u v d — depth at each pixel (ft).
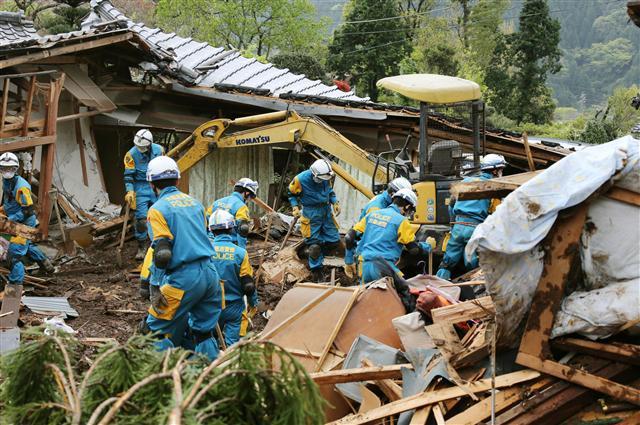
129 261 38.75
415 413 14.65
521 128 122.42
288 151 58.85
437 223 32.01
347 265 29.91
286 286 34.76
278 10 116.47
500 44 135.33
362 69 127.85
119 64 51.49
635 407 13.51
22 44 40.45
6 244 30.32
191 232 21.06
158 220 20.75
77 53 47.50
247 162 53.42
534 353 14.26
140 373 10.53
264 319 30.55
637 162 13.33
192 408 8.95
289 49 121.29
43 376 10.68
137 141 37.14
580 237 14.03
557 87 287.89
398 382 16.14
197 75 50.80
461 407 14.76
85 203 47.88
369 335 18.49
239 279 24.58
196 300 21.27
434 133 43.78
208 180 52.19
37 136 35.63
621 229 13.71
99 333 27.96
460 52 133.28
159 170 21.17
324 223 35.35
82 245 40.47
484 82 129.59
